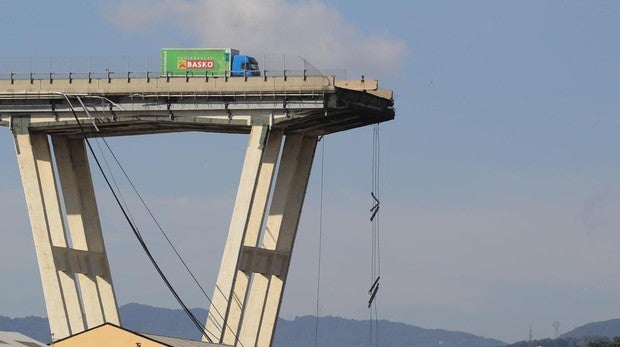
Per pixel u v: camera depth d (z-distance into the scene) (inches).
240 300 6530.5
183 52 6569.9
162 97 6550.2
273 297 6766.7
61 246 6697.8
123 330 5802.2
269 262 6722.4
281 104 6461.6
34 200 6692.9
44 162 6722.4
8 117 6692.9
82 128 6683.1
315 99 6432.1
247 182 6491.1
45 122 6673.2
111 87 6574.8
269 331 6747.1
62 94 6604.3
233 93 6481.3
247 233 6560.0
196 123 6584.6
